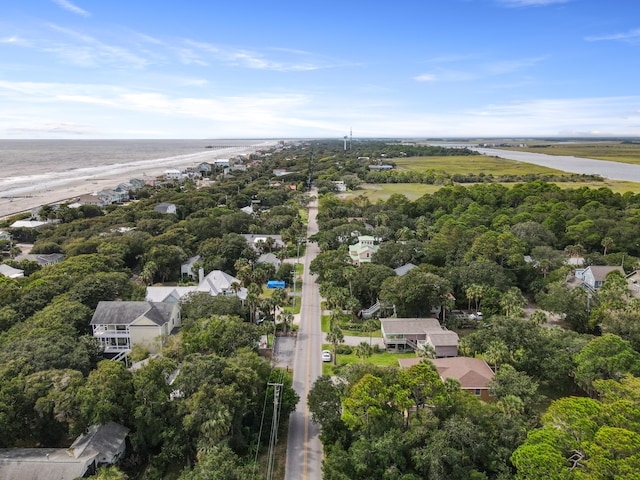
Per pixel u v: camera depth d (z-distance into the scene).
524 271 110.44
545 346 68.44
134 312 79.25
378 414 50.09
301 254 144.88
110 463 51.06
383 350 82.00
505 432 49.28
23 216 175.88
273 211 184.50
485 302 93.19
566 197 183.12
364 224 163.38
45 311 77.56
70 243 134.62
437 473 45.28
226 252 124.25
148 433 53.81
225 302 84.12
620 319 73.94
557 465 40.97
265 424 58.03
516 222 150.00
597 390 55.91
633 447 39.44
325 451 53.91
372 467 47.97
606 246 128.75
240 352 64.12
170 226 147.12
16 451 50.22
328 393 56.62
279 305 91.75
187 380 54.75
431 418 51.34
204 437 51.25
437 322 84.81
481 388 62.53
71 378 55.34
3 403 51.12
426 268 103.50
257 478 50.84
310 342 85.31
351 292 101.31
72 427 51.88
